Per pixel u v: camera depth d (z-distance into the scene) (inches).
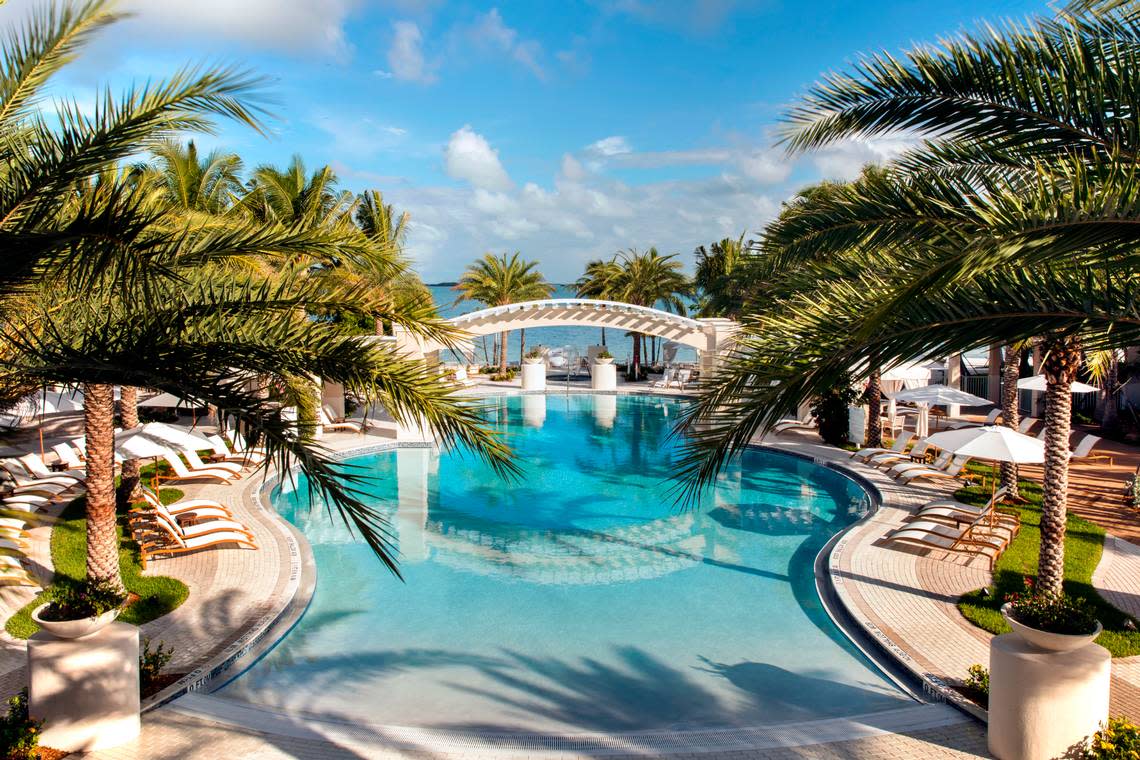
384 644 356.5
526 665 334.6
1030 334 160.7
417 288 812.6
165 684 294.4
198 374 203.0
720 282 1131.9
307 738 257.3
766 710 293.9
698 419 186.7
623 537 537.0
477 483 708.7
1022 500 577.6
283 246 252.1
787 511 608.1
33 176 191.2
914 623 358.6
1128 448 792.3
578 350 1838.1
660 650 350.6
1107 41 190.5
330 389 992.2
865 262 245.9
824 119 241.0
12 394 239.5
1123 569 433.4
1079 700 230.7
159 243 207.0
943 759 244.5
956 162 278.5
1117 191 143.1
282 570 434.3
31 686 243.3
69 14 183.6
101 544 367.2
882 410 1024.2
